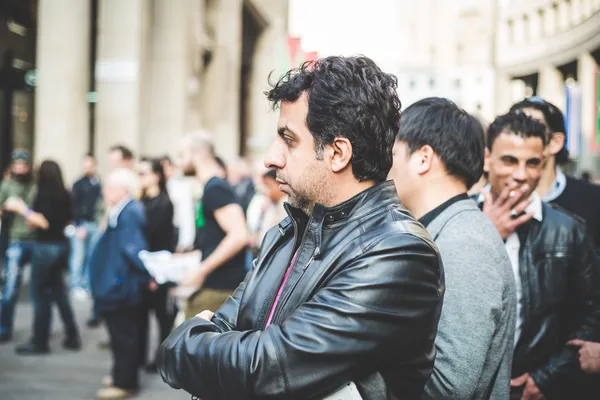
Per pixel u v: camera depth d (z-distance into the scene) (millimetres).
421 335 1338
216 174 4586
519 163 2494
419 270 1335
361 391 1321
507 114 2576
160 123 15273
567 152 3230
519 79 32375
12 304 7305
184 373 1370
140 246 5223
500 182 2557
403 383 1375
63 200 6863
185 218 8336
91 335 7738
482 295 1789
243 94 28547
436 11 28641
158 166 6426
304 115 1435
